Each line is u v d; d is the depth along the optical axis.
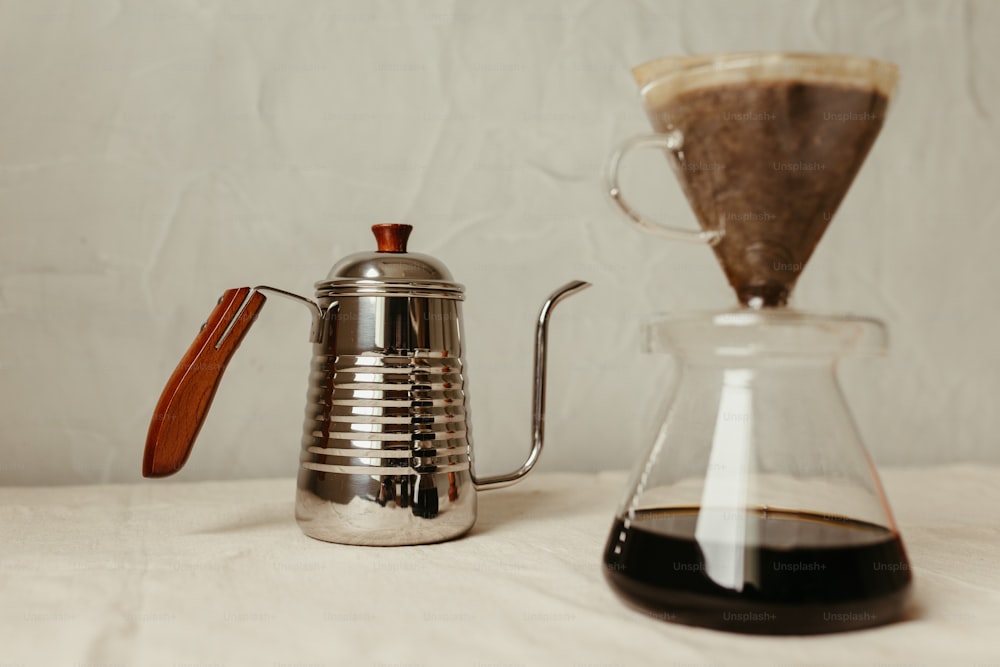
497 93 1.13
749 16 1.18
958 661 0.45
